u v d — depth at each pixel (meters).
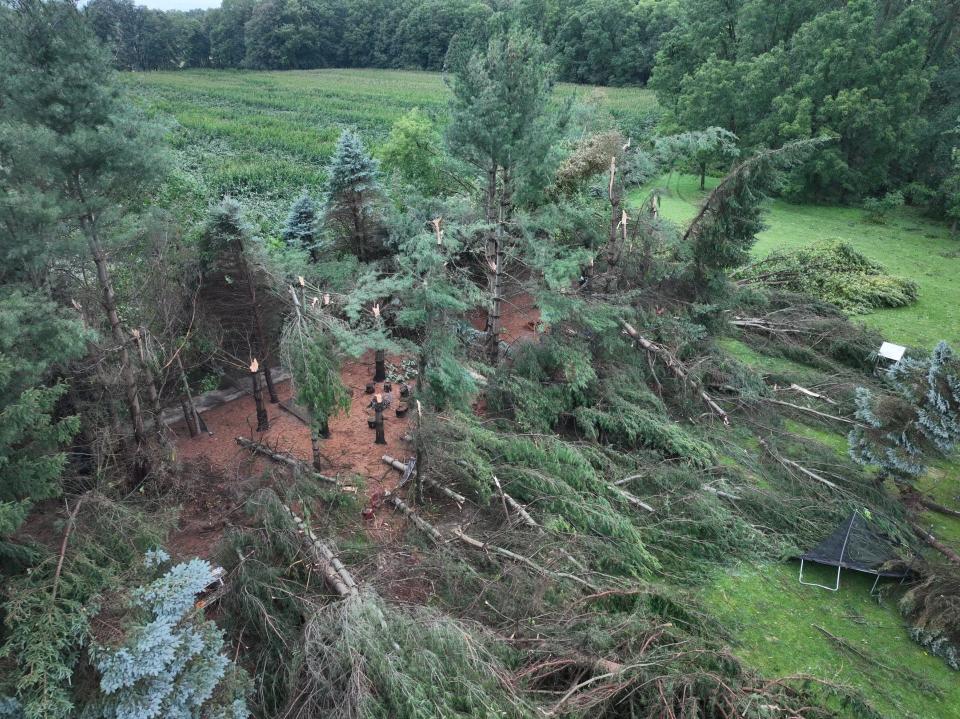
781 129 30.03
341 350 9.64
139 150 7.65
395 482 9.60
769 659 7.53
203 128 38.03
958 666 7.70
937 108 32.91
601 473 9.98
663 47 39.06
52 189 7.41
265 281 10.49
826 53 29.16
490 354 12.24
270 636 6.57
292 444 10.21
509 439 9.74
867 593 8.83
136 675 5.09
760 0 33.16
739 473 10.67
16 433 5.77
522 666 6.47
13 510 5.45
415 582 7.79
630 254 14.51
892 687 7.37
